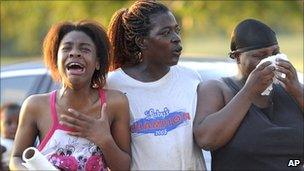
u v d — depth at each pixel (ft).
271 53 28.25
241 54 28.58
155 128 28.02
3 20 98.07
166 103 28.35
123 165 27.58
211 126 27.50
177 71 29.14
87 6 83.76
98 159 27.50
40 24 96.84
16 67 47.47
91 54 27.66
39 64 46.73
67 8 84.89
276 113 28.14
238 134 27.45
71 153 27.40
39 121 28.07
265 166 27.30
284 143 27.30
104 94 28.19
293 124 27.76
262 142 27.20
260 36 28.17
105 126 27.30
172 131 27.99
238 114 27.32
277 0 85.20
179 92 28.66
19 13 93.91
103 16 83.30
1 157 41.06
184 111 28.32
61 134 27.50
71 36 27.68
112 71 29.76
